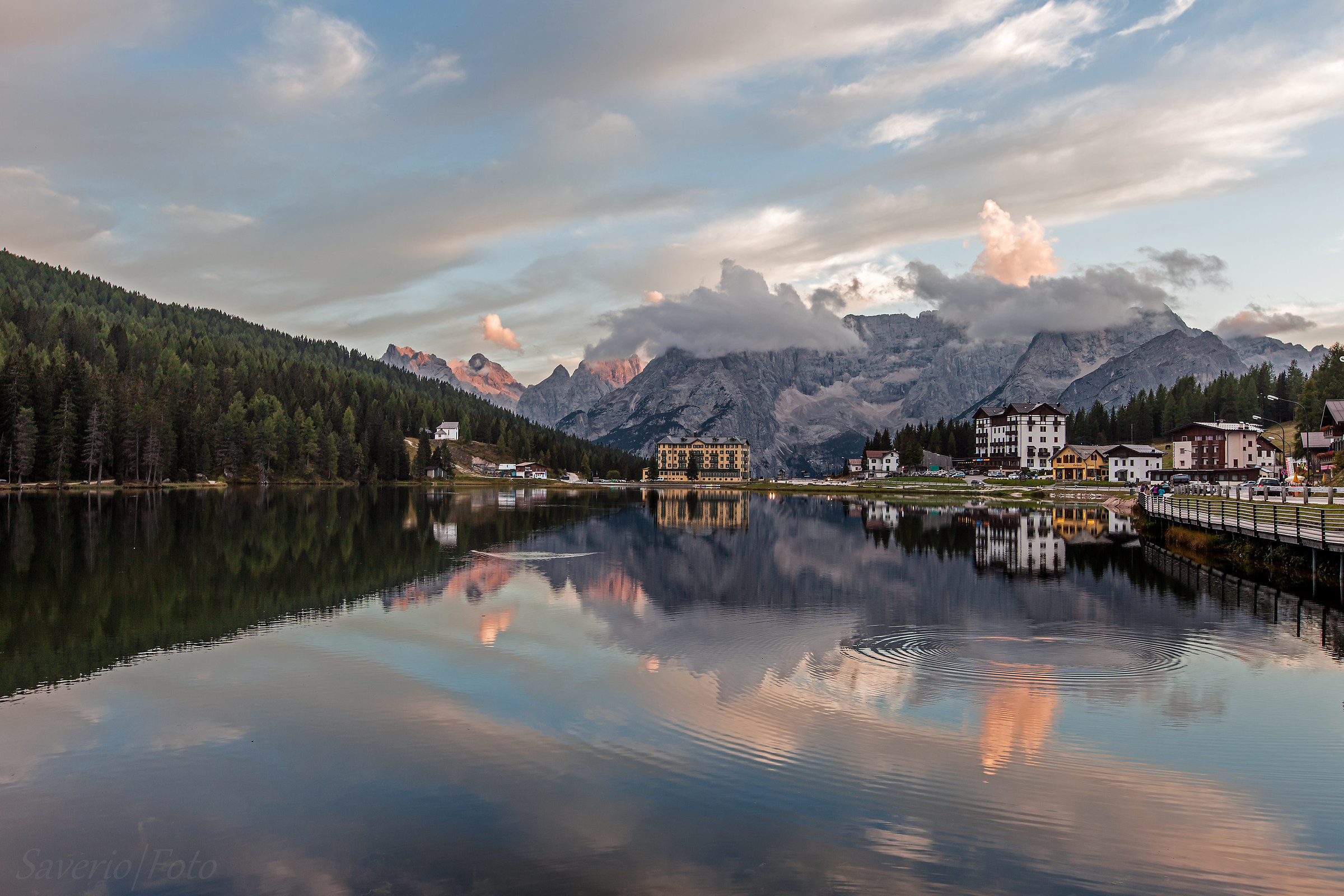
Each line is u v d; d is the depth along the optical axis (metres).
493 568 56.56
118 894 14.92
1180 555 65.00
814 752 21.25
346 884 15.20
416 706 25.08
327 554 62.88
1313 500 78.81
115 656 31.06
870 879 15.27
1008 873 15.47
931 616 39.19
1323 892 14.79
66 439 147.88
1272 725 23.22
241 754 21.28
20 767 20.50
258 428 198.75
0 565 54.66
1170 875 15.41
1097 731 22.80
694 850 16.31
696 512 129.88
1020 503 146.00
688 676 28.34
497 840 16.77
